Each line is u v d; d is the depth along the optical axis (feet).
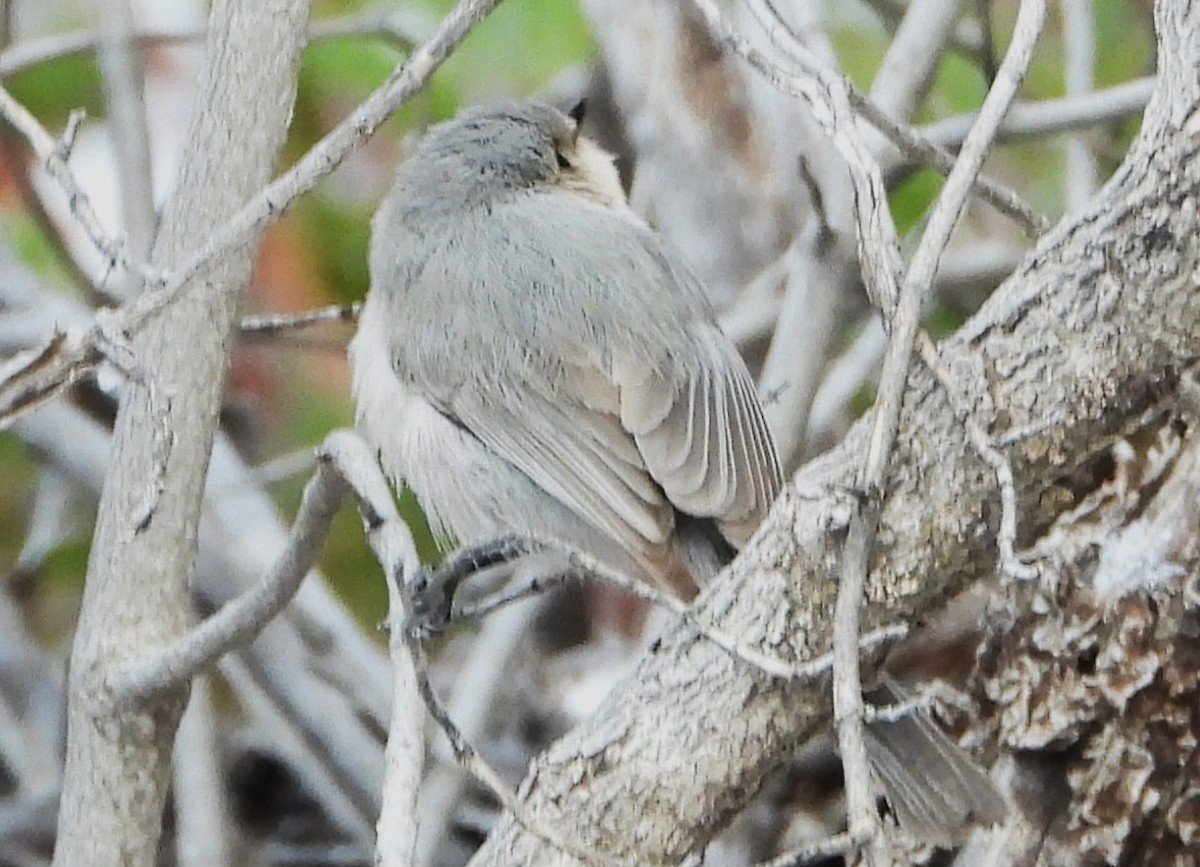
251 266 24.47
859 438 19.43
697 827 19.67
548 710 35.70
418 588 20.71
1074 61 32.40
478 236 27.96
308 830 36.06
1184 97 18.08
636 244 27.73
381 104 18.42
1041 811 23.81
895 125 22.35
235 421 38.83
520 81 38.29
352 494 20.92
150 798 22.99
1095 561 23.57
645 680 19.80
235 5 24.75
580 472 25.55
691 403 25.86
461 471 26.58
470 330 26.91
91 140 38.60
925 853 24.43
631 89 37.01
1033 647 23.86
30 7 41.75
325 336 37.47
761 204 36.01
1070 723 23.56
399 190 29.48
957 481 18.67
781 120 35.83
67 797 22.95
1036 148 37.99
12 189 37.55
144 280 21.71
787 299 30.91
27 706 37.01
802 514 18.89
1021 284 18.78
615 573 18.54
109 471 23.91
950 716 24.94
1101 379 18.49
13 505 39.68
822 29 30.91
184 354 23.76
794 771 30.09
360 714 35.68
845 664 16.65
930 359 18.03
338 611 34.04
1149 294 18.22
